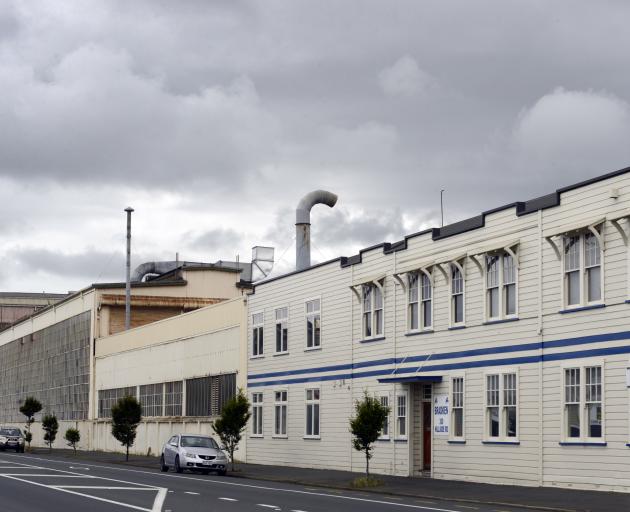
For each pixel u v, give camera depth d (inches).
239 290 3294.8
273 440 2031.3
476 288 1441.9
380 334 1690.5
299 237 2299.5
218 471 1715.1
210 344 2378.2
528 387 1320.1
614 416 1176.8
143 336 2827.3
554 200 1296.8
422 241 1578.5
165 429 2588.6
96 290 3184.1
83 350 3292.3
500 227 1395.2
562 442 1250.0
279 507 996.6
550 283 1294.3
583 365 1227.9
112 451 2950.3
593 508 1001.5
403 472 1585.9
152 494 1156.5
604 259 1206.3
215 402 2333.9
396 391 1621.6
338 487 1397.6
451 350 1489.9
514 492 1218.6
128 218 3090.6
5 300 5128.0
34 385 3860.7
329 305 1856.5
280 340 2041.1
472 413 1430.9
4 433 2977.4
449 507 1040.8
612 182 1198.3
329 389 1834.4
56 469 1768.0
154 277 3548.2
